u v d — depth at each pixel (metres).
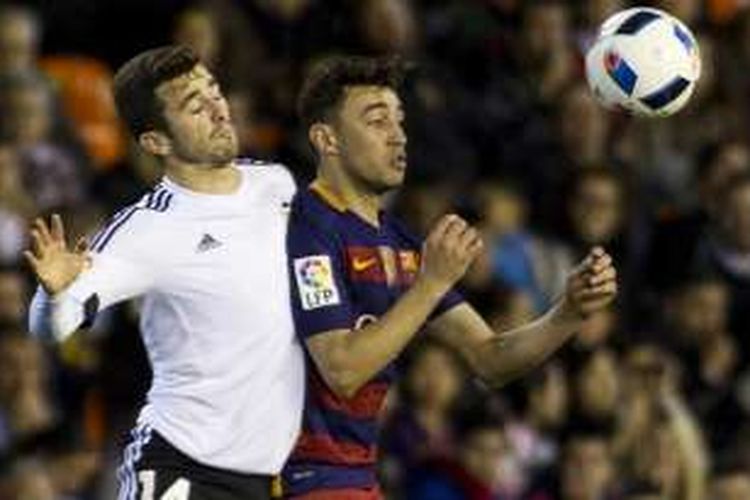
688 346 43.62
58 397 37.72
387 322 24.00
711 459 41.94
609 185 44.69
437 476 38.06
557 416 40.66
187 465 24.17
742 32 50.34
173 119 24.34
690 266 44.91
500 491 38.59
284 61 45.09
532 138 45.91
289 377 24.38
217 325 24.16
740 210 45.16
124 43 45.22
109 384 38.00
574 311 25.47
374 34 45.44
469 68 47.06
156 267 24.05
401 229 25.47
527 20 47.72
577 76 47.91
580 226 44.56
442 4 48.03
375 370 24.05
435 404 38.81
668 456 39.62
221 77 43.88
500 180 44.19
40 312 23.59
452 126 44.78
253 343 24.17
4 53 42.12
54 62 44.78
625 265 44.53
